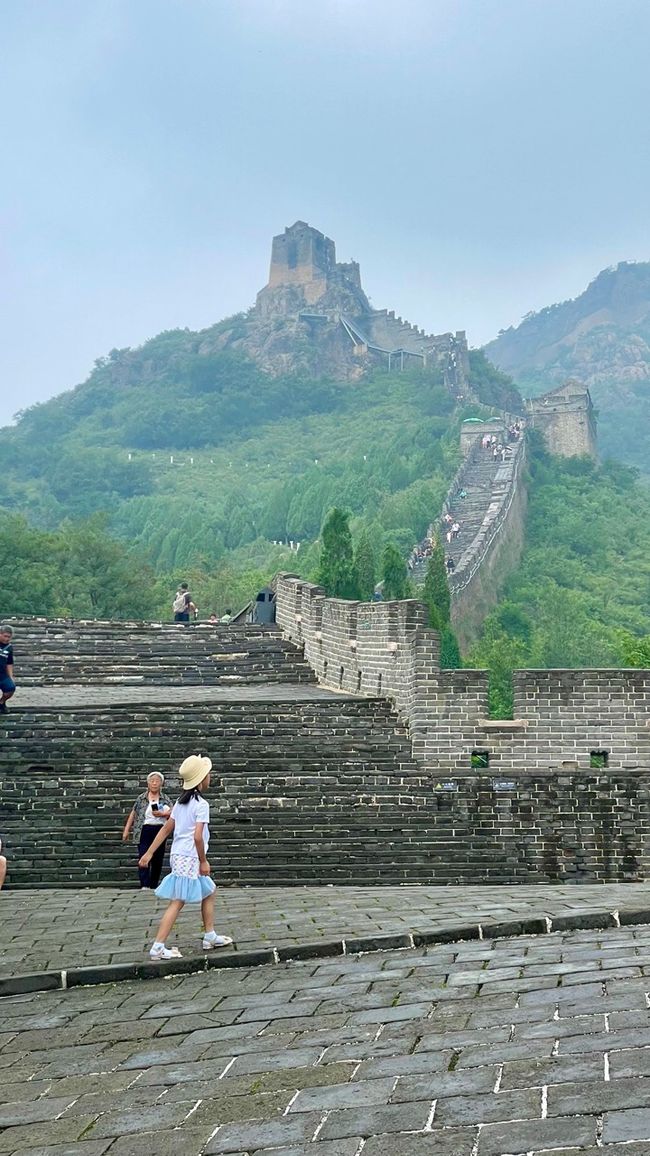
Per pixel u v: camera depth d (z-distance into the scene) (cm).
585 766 2497
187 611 4188
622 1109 769
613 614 11800
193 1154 814
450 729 2512
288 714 2620
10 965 1378
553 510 14762
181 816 1400
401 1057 943
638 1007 975
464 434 16838
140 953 1407
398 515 12306
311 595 3472
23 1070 1045
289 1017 1105
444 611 6731
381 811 2338
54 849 2167
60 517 18738
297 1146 799
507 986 1106
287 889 2030
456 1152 747
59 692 3120
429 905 1609
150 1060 1029
